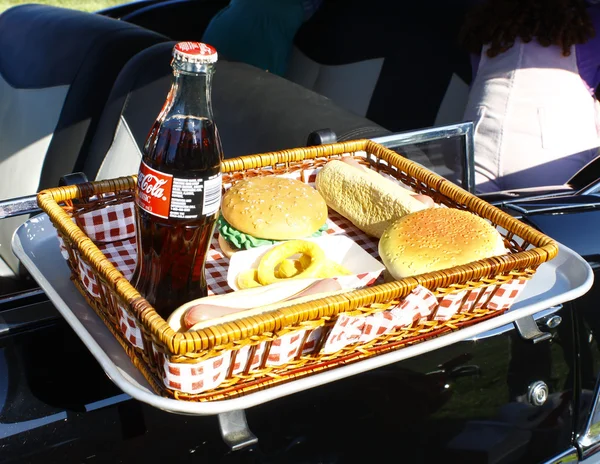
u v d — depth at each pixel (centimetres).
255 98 192
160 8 312
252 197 119
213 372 80
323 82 317
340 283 102
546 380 139
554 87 253
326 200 133
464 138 159
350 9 308
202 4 324
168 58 203
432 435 128
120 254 114
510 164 256
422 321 97
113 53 211
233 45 294
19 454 98
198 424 107
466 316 100
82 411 102
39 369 102
